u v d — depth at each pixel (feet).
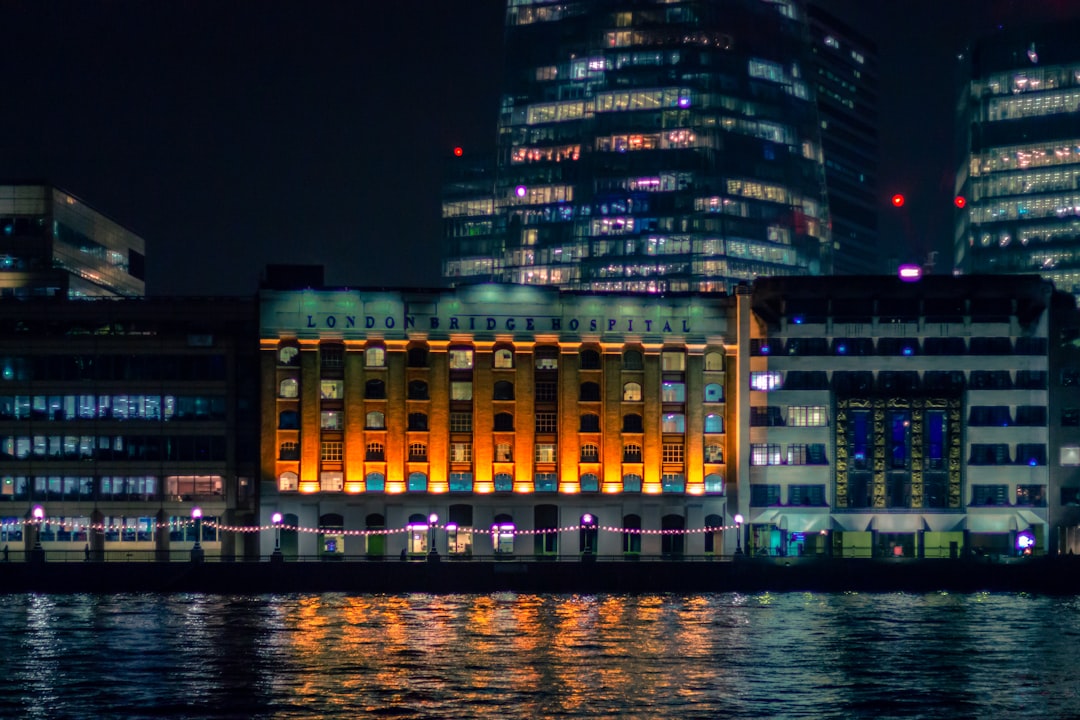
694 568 529.45
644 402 600.39
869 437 595.47
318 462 586.86
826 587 533.14
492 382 597.52
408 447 593.01
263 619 447.83
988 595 524.11
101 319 593.83
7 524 582.76
